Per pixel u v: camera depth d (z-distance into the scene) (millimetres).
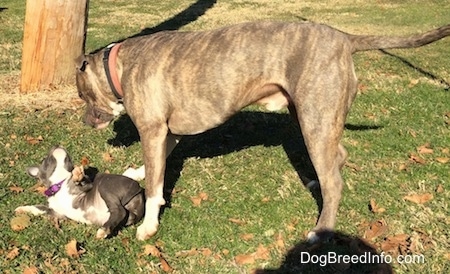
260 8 5402
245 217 1672
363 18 4828
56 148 1612
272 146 2143
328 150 1517
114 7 5367
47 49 2662
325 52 1496
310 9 5324
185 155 2070
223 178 1896
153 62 1593
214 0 5812
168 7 5375
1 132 2217
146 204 1603
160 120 1603
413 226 1604
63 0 2619
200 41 1589
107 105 1751
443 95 2637
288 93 1543
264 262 1475
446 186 1828
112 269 1437
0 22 4527
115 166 1984
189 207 1715
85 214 1580
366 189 1806
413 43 1535
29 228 1573
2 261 1440
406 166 1965
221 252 1517
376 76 2967
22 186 1816
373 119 2377
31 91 2697
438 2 5480
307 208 1714
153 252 1497
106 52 1689
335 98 1492
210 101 1584
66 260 1449
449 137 2188
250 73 1550
